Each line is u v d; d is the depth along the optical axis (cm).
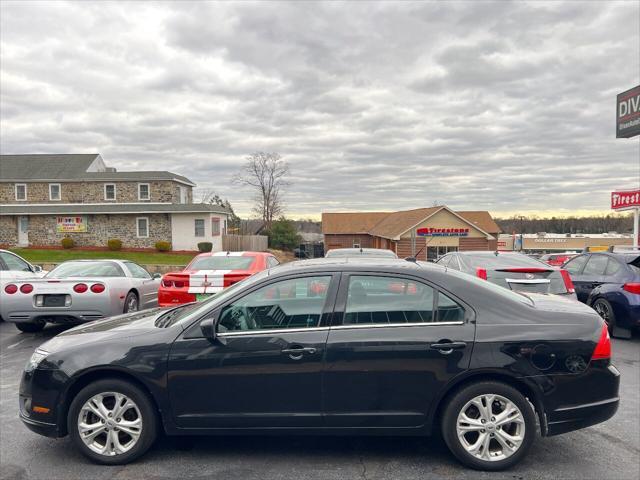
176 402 379
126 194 4006
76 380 385
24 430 455
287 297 390
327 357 372
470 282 394
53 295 827
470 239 3778
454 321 378
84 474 370
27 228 3838
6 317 827
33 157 4244
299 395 375
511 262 809
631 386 579
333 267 397
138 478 364
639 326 809
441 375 368
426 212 3853
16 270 1045
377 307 383
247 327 386
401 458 395
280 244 5184
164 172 4144
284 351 374
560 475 365
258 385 376
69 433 386
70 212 3778
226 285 795
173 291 797
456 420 370
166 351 380
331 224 5300
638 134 2281
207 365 377
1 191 4031
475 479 360
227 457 398
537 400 370
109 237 3847
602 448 410
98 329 422
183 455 402
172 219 3841
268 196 5969
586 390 372
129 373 380
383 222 4934
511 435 370
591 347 374
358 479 361
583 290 943
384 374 370
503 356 367
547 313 388
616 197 2247
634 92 2281
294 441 429
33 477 366
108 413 384
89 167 4138
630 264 848
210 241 3838
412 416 371
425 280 388
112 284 856
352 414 373
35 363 395
